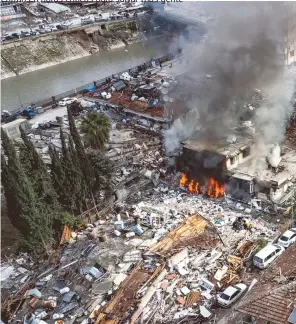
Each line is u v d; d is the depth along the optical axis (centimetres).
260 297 2784
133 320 3434
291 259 3209
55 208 4694
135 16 15875
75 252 4419
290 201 4881
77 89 9950
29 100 10581
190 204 5091
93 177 5056
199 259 4038
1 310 3828
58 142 7238
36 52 13588
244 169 5138
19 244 4816
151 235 4550
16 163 4231
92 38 14962
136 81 9588
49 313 3712
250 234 4412
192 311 3519
